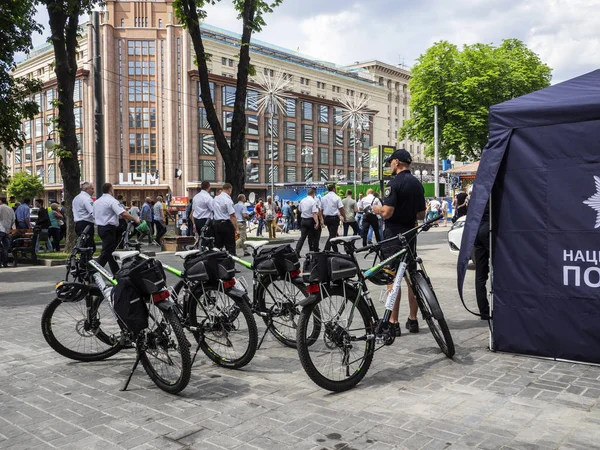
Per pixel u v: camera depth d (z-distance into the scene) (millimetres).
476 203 4848
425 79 38688
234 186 17391
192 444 3123
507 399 3723
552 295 4590
